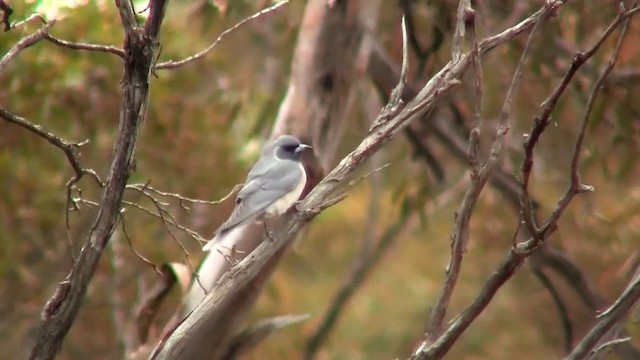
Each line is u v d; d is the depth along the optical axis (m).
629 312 6.68
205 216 13.66
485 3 12.30
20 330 13.89
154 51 5.82
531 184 14.41
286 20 13.34
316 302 20.47
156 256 13.09
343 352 21.12
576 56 5.55
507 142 13.02
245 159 13.75
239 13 12.99
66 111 12.37
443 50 13.09
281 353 16.67
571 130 14.16
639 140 13.29
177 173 13.66
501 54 12.97
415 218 20.55
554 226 5.83
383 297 21.86
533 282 16.97
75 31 11.75
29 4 10.91
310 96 10.70
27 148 12.52
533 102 13.73
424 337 6.14
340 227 21.61
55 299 5.90
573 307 16.11
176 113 13.40
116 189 5.86
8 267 13.03
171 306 9.70
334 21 10.82
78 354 13.59
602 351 6.18
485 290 5.94
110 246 12.68
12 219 13.18
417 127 13.04
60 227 13.38
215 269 8.80
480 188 6.03
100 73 12.20
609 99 12.55
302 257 17.67
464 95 13.30
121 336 11.71
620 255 14.59
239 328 9.26
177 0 13.70
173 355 6.28
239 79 14.59
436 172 13.45
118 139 5.85
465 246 6.10
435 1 11.94
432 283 21.97
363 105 14.85
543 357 19.23
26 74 11.74
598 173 15.12
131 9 5.74
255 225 8.84
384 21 13.25
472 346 19.45
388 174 18.09
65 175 13.16
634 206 14.98
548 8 6.03
